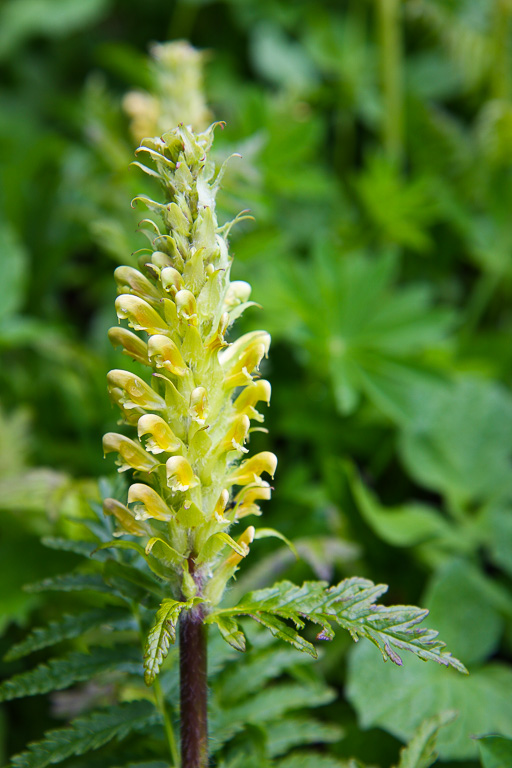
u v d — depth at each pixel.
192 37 1.10
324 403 0.73
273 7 1.05
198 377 0.44
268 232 0.74
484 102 1.02
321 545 0.56
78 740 0.45
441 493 0.75
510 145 0.88
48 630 0.46
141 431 0.43
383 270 0.74
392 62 0.93
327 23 0.99
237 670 0.49
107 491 0.48
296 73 1.03
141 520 0.44
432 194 0.89
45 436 0.74
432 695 0.54
